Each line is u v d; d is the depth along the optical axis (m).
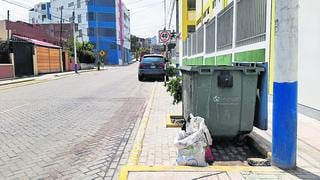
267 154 5.23
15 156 5.82
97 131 7.72
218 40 16.11
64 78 30.03
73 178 4.75
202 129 4.93
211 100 5.73
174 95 8.30
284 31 4.37
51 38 54.28
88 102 12.78
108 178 4.72
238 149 5.96
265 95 5.79
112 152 6.02
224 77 5.67
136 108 11.25
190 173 4.40
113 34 92.06
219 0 16.36
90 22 89.38
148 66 23.70
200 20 25.28
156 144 6.14
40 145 6.52
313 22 7.58
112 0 91.19
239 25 12.19
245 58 11.45
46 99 13.94
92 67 60.34
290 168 4.53
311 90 7.74
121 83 22.34
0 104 12.69
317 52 7.43
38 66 35.94
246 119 5.80
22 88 20.03
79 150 6.16
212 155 5.61
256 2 10.30
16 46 31.31
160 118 8.72
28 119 9.30
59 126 8.30
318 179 4.17
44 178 4.77
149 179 4.22
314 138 6.06
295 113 4.50
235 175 4.32
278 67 4.47
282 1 4.35
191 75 5.82
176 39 38.62
